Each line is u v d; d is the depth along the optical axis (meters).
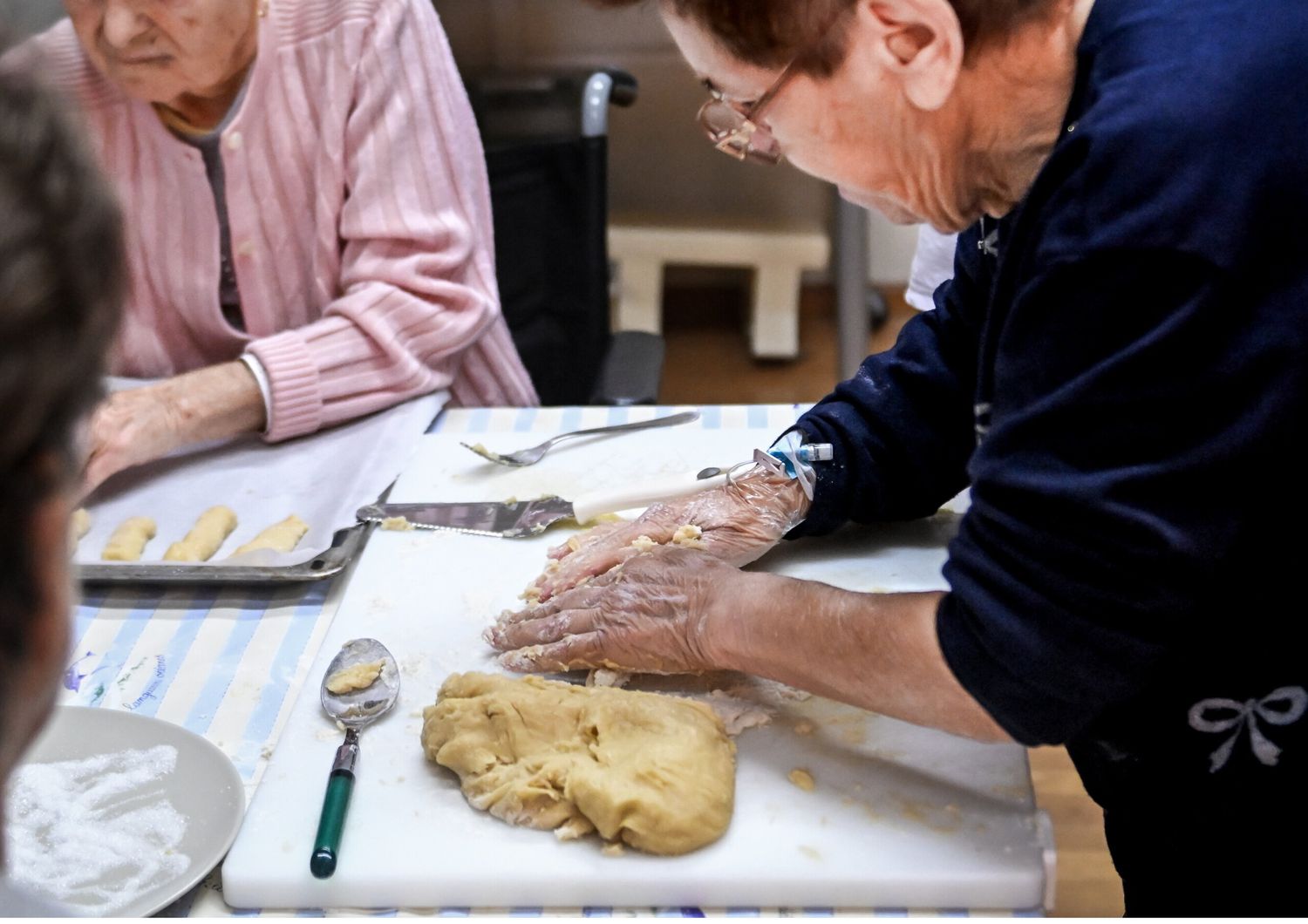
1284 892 0.87
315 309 1.70
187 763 0.95
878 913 0.85
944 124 0.80
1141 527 0.73
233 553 1.30
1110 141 0.72
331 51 1.60
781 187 3.46
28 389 0.39
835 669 0.90
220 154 1.62
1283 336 0.69
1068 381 0.74
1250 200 0.69
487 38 3.10
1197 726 0.84
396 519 1.26
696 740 0.91
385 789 0.93
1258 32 0.72
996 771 0.93
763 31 0.77
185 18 1.43
